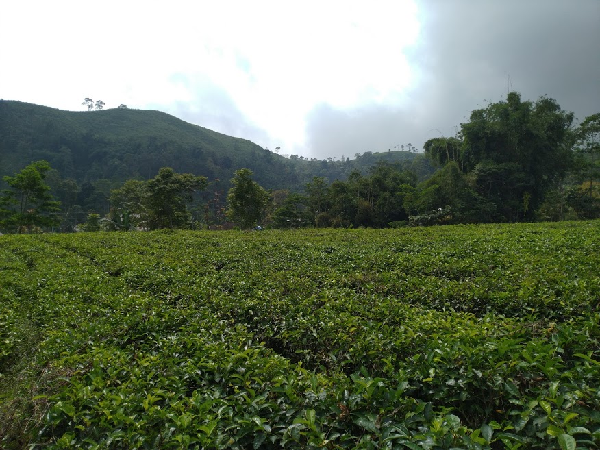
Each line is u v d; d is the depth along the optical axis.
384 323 7.85
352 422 4.83
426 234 24.42
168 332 8.67
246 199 48.09
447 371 5.41
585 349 5.83
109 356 6.91
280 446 4.68
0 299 13.59
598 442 3.95
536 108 48.25
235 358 6.24
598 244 15.29
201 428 4.55
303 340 7.91
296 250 20.09
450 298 9.88
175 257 19.27
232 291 12.52
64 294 13.31
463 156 51.00
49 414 5.35
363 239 23.23
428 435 4.19
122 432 4.80
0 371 9.19
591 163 52.12
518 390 4.96
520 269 11.75
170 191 45.16
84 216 77.81
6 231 49.69
